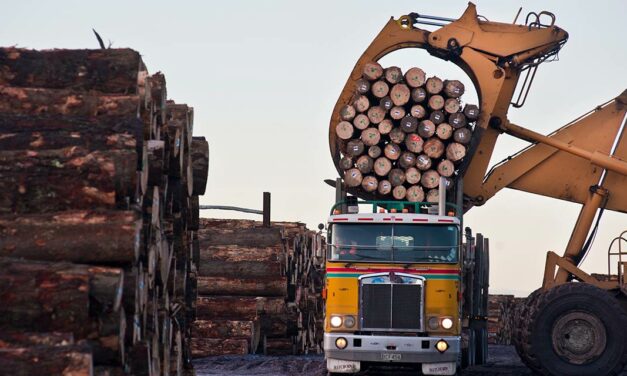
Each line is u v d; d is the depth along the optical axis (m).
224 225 75.25
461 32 53.06
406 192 51.69
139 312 27.58
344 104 52.53
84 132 26.78
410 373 51.84
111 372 24.84
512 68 52.97
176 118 37.28
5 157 25.67
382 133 51.56
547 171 54.12
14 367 20.38
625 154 53.72
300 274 81.56
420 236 46.81
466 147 52.03
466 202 53.44
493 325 115.81
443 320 45.94
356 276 46.62
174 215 36.72
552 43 52.69
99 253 24.66
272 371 54.25
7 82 28.80
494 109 52.97
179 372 36.88
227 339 63.38
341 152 52.62
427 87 51.44
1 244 24.36
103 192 25.67
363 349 45.75
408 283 46.19
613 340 47.78
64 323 22.77
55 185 25.55
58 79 28.95
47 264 23.33
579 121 54.06
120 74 29.02
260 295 69.06
